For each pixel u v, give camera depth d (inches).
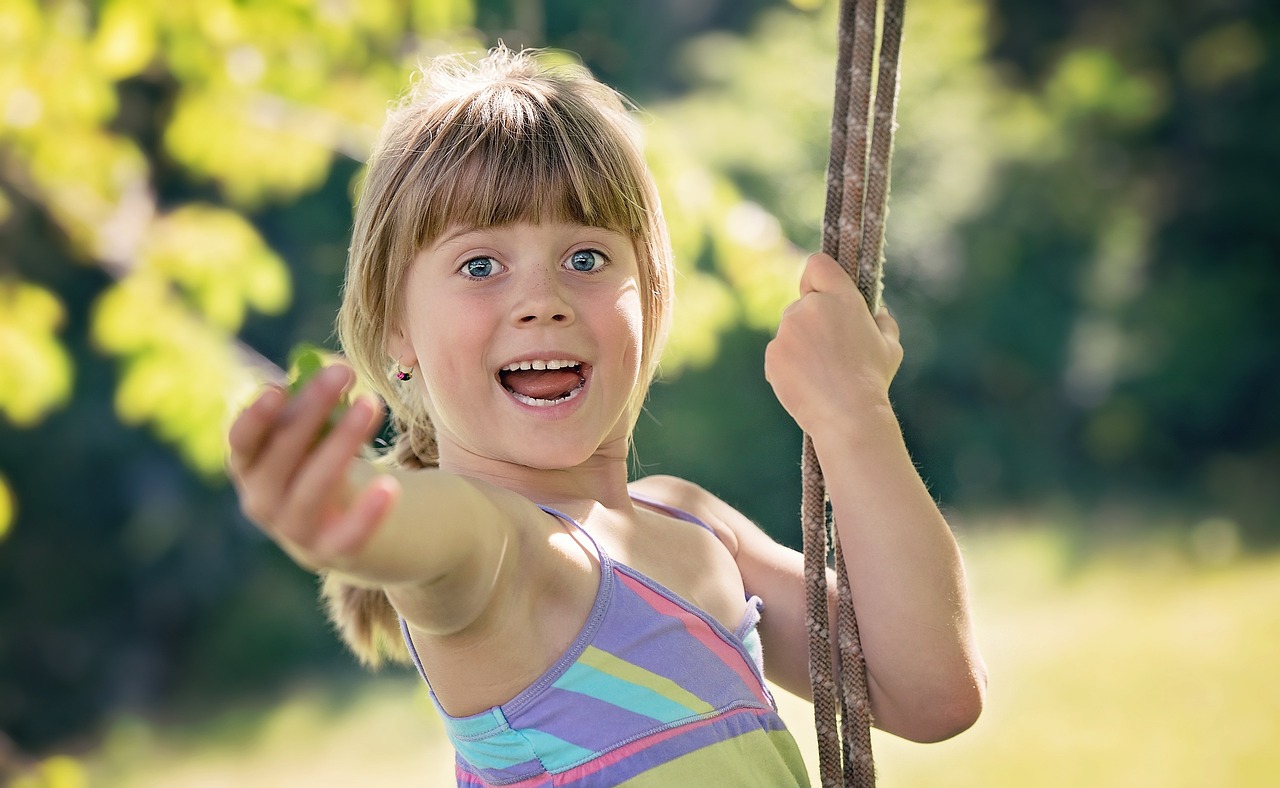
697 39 523.5
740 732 52.5
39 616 448.5
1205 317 613.3
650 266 59.2
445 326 54.2
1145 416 599.5
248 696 417.4
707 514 63.4
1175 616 348.5
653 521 59.4
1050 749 252.4
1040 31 705.0
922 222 524.7
